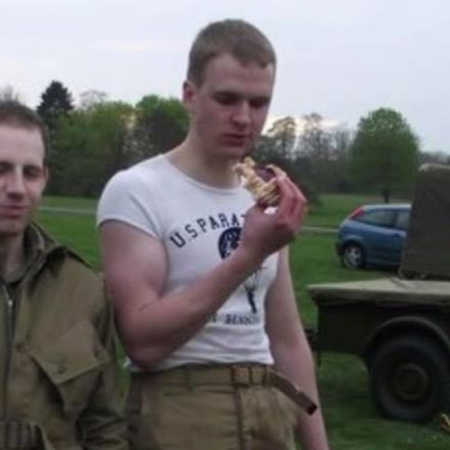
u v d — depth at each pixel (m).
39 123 2.69
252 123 2.85
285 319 3.19
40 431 2.55
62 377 2.58
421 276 10.74
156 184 2.88
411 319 9.21
